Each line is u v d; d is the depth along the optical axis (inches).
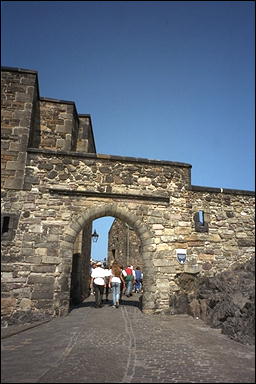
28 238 319.0
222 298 278.2
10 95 355.6
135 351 187.8
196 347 199.3
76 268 423.8
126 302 429.7
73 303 406.6
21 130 346.3
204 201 379.9
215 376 147.9
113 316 308.2
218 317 264.2
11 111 350.0
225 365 164.1
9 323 283.1
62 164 348.8
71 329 243.3
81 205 343.0
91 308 365.7
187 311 330.3
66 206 338.6
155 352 186.7
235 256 369.1
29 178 335.9
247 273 296.4
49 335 225.3
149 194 361.7
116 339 215.2
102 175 355.9
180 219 364.8
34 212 327.9
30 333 233.0
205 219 372.8
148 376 146.9
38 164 342.6
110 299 490.6
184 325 273.0
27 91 361.1
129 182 361.1
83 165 354.0
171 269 346.3
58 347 192.1
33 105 369.4
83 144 468.4
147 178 367.9
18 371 148.9
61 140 405.7
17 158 338.0
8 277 304.3
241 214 387.2
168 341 214.1
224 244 370.0
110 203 350.6
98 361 166.9
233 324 233.9
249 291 257.1
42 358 170.4
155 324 274.7
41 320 291.6
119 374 148.6
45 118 409.7
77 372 149.2
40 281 310.2
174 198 369.7
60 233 328.2
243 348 197.5
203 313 300.0
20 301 301.4
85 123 481.1
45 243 321.7
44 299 306.2
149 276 340.2
